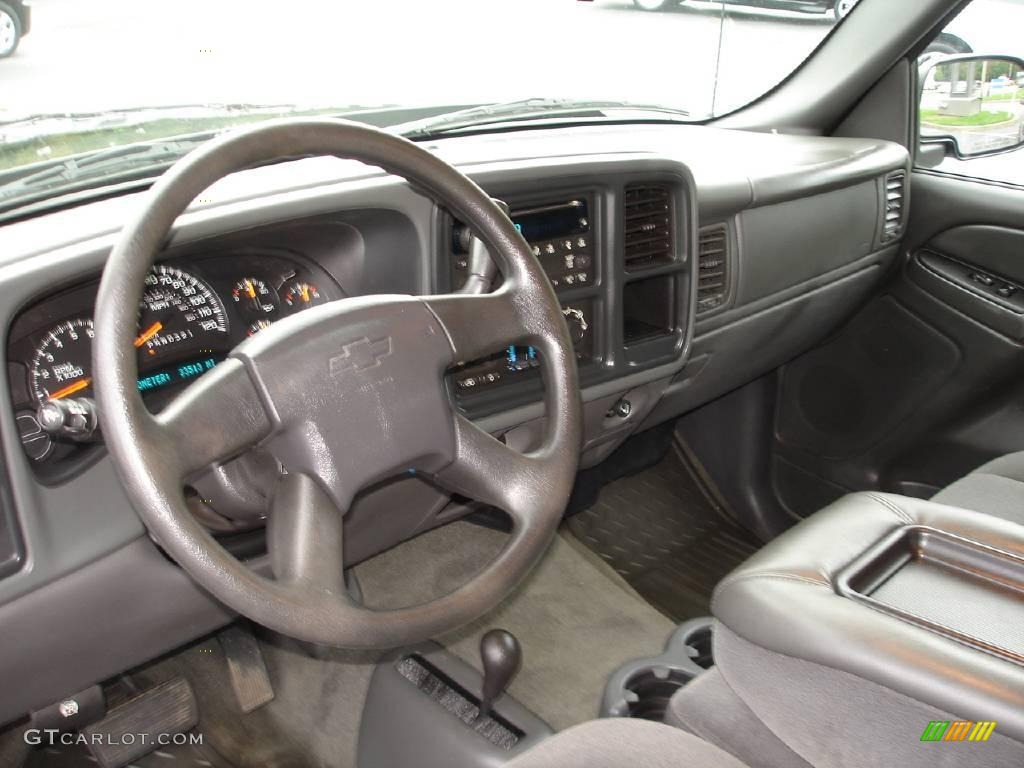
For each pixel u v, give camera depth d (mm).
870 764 904
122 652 1249
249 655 1730
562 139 1925
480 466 1056
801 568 1043
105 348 807
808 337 2232
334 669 1744
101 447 1103
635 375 1634
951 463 2244
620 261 1551
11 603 1073
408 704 1521
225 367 903
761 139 2285
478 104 1892
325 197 1210
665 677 1661
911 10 2201
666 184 1599
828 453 2400
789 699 967
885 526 1141
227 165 901
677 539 2314
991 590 1051
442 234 1320
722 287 1825
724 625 1052
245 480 973
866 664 875
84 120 1299
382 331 979
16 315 1008
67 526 1083
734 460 2457
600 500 2352
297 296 1334
